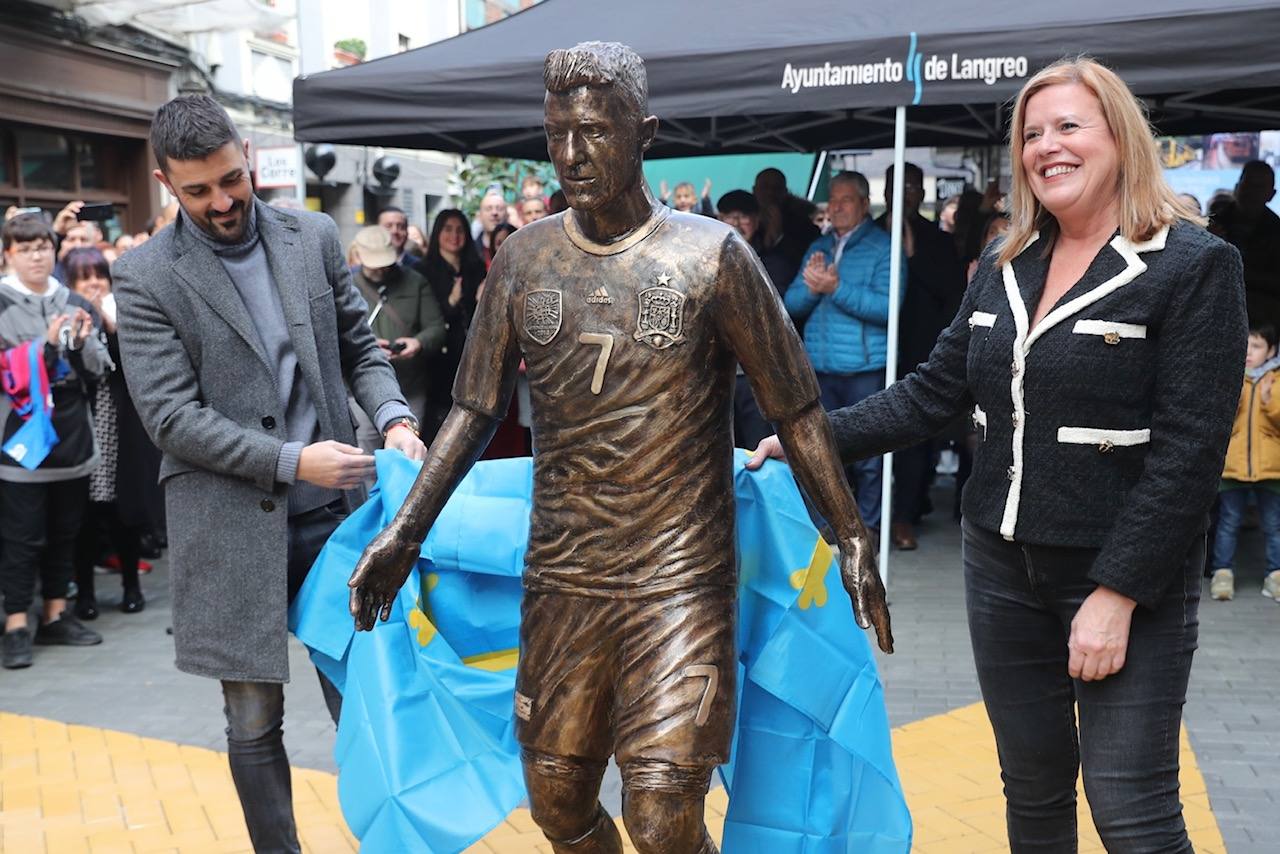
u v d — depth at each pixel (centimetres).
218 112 263
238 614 270
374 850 252
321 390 279
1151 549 202
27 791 390
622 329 212
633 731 213
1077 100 211
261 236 280
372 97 600
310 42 1669
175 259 269
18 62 1082
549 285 218
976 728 431
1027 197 225
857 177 648
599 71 202
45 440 528
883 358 648
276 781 281
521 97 575
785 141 951
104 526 638
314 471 261
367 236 681
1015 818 240
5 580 534
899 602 607
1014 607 227
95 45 1186
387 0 1881
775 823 257
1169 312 204
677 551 215
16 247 541
